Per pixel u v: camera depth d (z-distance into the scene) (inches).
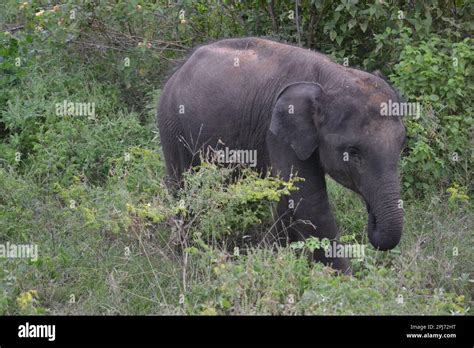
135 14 503.5
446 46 464.4
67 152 460.8
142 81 524.4
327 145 344.8
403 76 444.5
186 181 357.7
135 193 390.6
